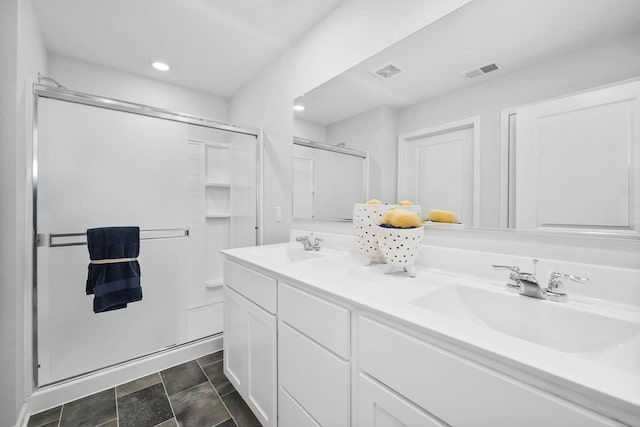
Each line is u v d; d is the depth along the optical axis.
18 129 1.25
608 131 0.73
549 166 0.84
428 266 1.12
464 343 0.52
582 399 0.41
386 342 0.68
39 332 1.40
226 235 2.72
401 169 1.25
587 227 0.77
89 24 1.70
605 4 0.74
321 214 1.70
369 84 1.38
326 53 1.63
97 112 1.59
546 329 0.73
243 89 2.56
